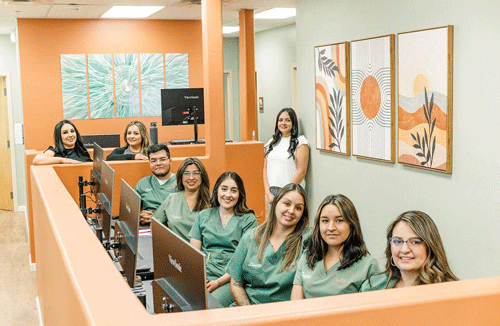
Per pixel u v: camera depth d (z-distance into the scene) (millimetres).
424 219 2188
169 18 8172
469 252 3711
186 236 4102
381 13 4574
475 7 3551
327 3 5453
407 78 4242
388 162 4559
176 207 4137
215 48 5520
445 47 3797
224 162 5617
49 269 2703
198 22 8445
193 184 4102
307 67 5953
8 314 5145
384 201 4691
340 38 5246
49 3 6512
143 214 4641
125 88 8234
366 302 1112
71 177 5176
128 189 2443
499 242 3432
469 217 3693
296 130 5969
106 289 1301
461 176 3752
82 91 8023
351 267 2570
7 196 10055
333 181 5523
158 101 8422
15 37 8750
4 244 7762
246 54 7430
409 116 4238
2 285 5992
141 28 8211
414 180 4270
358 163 5055
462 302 1143
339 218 2537
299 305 1105
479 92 3551
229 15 8008
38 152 6547
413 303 1116
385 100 4547
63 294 1815
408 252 2178
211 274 3574
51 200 2928
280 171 5973
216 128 5578
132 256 2275
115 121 8258
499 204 3416
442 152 3879
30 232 6410
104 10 7191
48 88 7859
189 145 6418
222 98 5574
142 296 2180
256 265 2930
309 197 6051
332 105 5398
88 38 7984
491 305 1158
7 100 9719
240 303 2967
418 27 4125
